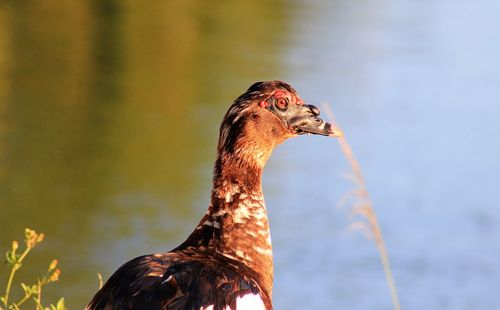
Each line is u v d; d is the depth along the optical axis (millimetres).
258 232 5961
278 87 6301
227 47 30062
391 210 20812
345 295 17047
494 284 17844
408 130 25078
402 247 19094
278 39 31391
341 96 26719
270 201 20203
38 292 6004
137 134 23391
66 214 18812
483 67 31516
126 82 26453
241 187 6020
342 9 37375
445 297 17234
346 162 22719
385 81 28844
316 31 33062
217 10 34375
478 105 27531
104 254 17359
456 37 35250
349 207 19875
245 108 6176
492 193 21719
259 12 35031
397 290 17375
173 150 22234
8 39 28859
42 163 21266
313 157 22938
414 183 21984
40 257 17047
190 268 5203
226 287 5133
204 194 20438
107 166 21453
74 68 27219
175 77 27141
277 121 6250
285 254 18250
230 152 6086
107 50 28875
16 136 22609
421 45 33594
